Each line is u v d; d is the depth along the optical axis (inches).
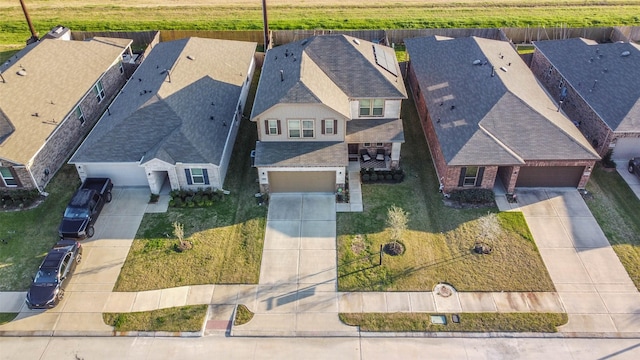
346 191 1121.4
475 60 1314.0
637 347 803.4
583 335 820.0
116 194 1118.4
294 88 1062.4
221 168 1110.4
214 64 1391.5
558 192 1111.6
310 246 988.6
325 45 1246.3
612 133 1125.1
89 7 2170.3
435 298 882.8
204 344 816.9
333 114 1065.5
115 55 1501.0
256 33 1745.8
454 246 982.4
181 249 977.5
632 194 1103.0
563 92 1376.7
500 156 1041.5
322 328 837.8
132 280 920.3
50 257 906.7
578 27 1868.8
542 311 857.5
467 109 1165.1
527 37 1782.7
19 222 1047.6
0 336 829.2
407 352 801.6
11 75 1229.1
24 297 892.0
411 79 1517.0
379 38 1766.7
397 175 1154.0
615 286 898.1
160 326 842.2
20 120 1136.8
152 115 1123.3
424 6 2143.2
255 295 893.8
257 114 1065.5
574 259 951.0
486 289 896.3
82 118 1317.7
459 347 807.7
